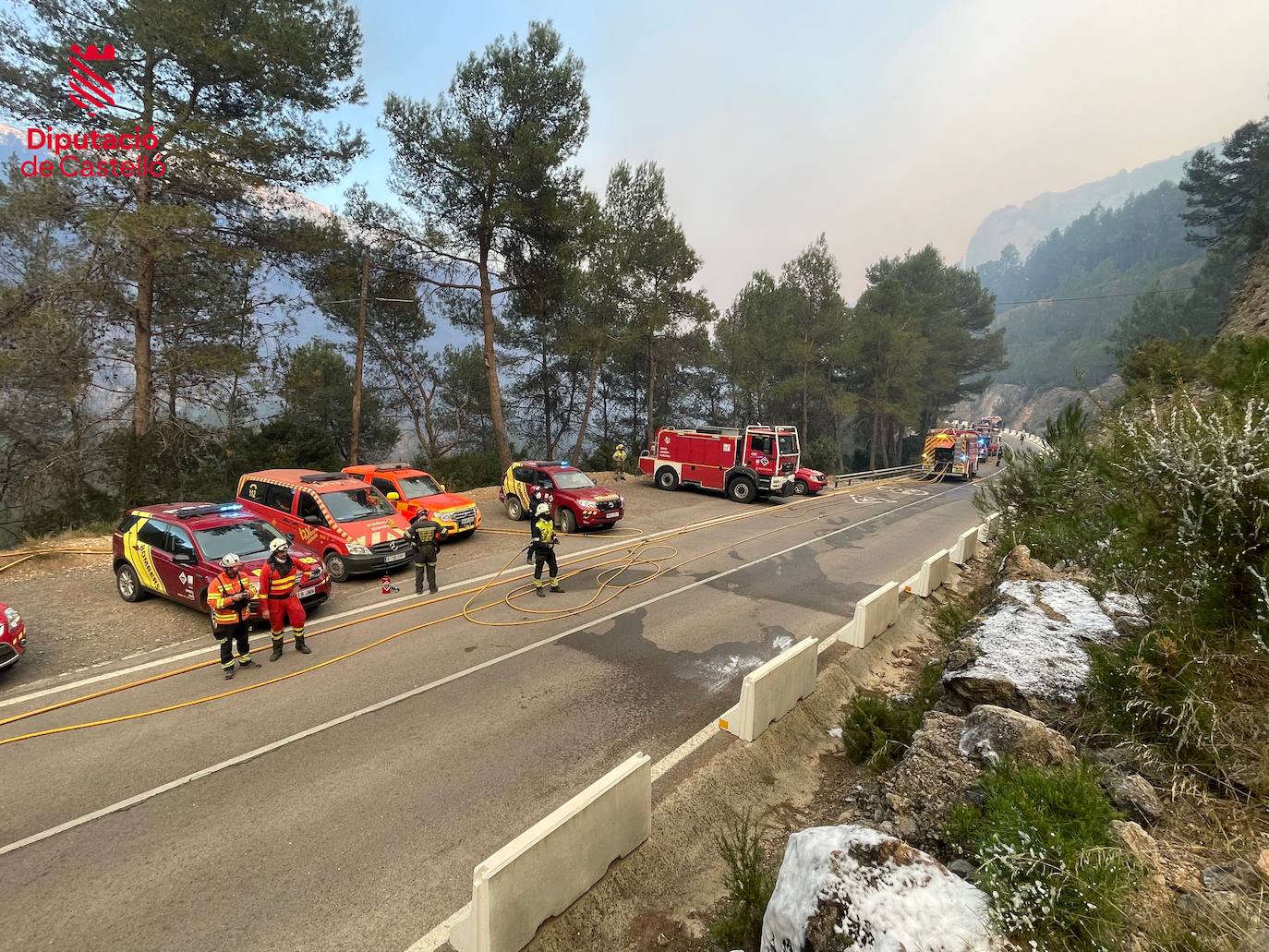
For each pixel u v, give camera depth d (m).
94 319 16.22
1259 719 3.55
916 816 3.75
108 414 17.53
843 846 2.79
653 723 6.24
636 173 27.36
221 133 14.88
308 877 4.04
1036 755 3.75
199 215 14.71
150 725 6.00
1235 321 22.58
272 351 20.72
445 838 4.45
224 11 15.49
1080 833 2.82
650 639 8.56
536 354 32.03
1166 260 104.38
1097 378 92.38
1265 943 2.31
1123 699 4.06
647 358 33.66
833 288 36.19
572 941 3.64
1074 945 2.39
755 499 22.36
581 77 20.09
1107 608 5.80
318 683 6.98
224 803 4.80
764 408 38.97
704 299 29.66
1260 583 3.69
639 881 4.15
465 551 13.39
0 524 17.45
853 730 5.77
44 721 6.03
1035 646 5.21
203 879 4.01
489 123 19.73
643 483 25.27
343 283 20.41
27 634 8.12
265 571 7.53
